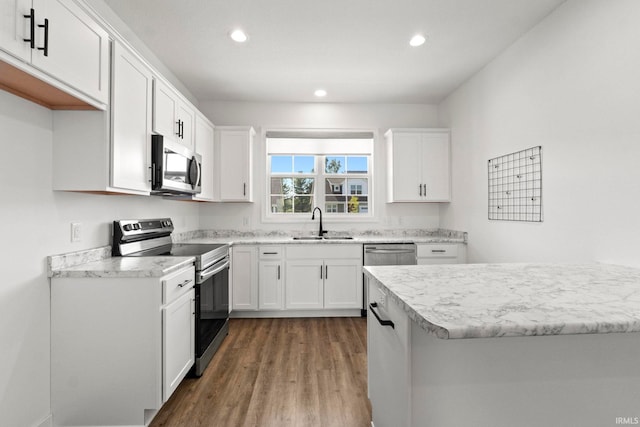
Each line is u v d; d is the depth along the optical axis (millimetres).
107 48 1710
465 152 3449
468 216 3398
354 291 3531
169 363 1799
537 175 2354
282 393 2035
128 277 1709
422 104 4141
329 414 1829
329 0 2111
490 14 2256
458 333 802
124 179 1867
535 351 987
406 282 1296
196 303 2236
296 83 3453
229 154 3717
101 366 1698
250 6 2166
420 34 2518
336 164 4219
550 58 2225
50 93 1476
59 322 1695
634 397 994
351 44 2662
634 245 1649
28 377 1562
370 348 1642
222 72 3180
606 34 1798
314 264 3510
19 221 1515
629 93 1672
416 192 3812
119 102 1814
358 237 3969
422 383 1019
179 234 3352
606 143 1802
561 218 2129
